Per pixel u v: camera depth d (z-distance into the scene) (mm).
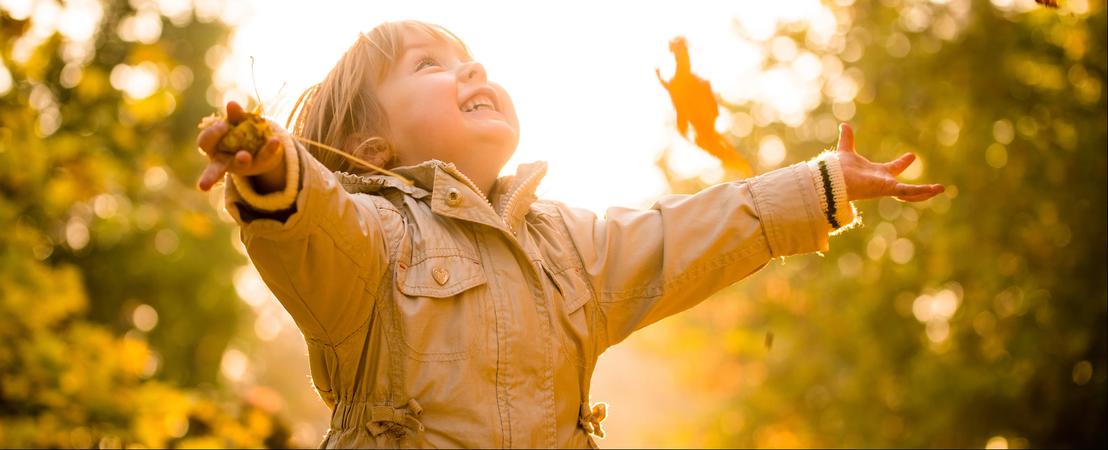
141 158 7320
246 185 1655
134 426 6449
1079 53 7855
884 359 9250
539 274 1986
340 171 2279
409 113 2189
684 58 2623
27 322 6332
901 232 8953
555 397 1926
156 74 6906
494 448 1811
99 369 6438
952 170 8477
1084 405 7973
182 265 12586
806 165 2211
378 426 1843
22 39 5734
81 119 6766
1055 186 8078
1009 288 8297
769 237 2162
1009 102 8352
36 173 6250
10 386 6188
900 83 8609
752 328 10414
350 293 1834
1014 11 8234
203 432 7090
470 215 1972
